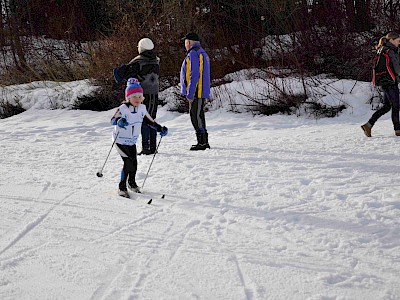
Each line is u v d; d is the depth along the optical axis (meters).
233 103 12.89
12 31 22.22
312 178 6.36
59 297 3.42
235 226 4.77
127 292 3.49
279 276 3.70
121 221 4.97
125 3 16.73
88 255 4.14
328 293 3.43
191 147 8.55
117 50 15.05
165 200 5.65
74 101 14.84
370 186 5.88
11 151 8.91
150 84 8.20
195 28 15.55
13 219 5.06
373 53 13.42
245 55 15.48
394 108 8.57
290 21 15.32
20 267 3.91
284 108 12.23
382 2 14.41
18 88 16.86
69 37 20.25
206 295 3.43
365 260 3.94
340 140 8.70
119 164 7.65
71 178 6.78
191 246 4.30
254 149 8.31
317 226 4.69
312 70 14.01
